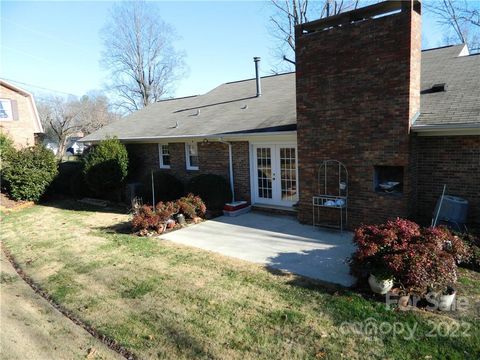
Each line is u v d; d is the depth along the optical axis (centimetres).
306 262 723
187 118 1564
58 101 5128
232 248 835
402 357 416
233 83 1894
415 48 785
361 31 820
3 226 1179
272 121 1138
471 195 795
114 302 589
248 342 460
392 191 851
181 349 453
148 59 4409
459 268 646
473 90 871
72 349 470
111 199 1591
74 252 857
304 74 933
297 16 2577
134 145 1661
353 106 859
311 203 980
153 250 843
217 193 1179
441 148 822
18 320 552
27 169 1540
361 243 585
